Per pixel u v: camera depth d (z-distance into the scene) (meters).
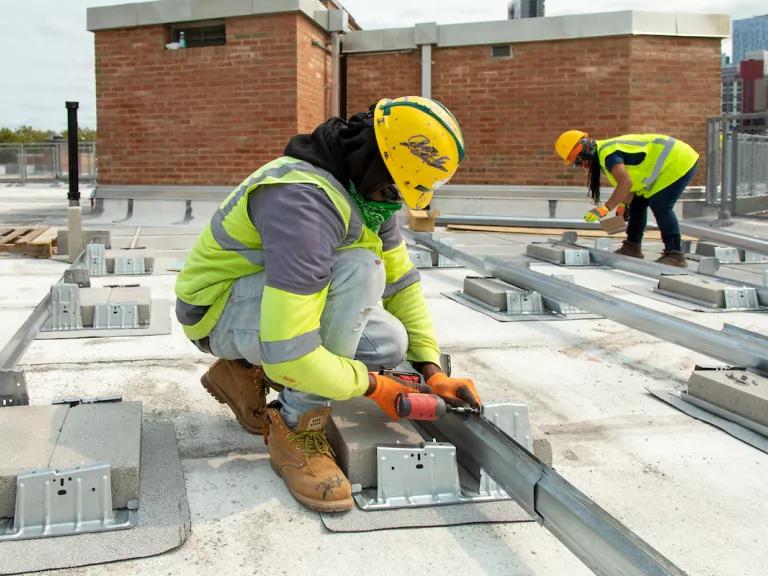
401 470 1.99
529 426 2.16
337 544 1.78
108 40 10.34
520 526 1.88
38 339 3.65
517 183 10.56
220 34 10.22
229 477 2.14
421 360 2.34
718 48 10.26
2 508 1.81
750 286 4.82
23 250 6.55
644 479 2.19
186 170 10.31
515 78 10.43
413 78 10.77
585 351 3.64
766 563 1.74
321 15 10.45
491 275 5.10
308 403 2.06
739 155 10.54
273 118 9.94
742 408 2.64
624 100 10.16
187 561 1.69
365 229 2.01
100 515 1.82
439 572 1.66
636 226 6.46
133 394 2.86
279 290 1.76
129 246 7.25
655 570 1.35
